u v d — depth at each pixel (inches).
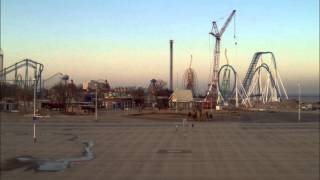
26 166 973.2
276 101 6540.4
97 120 2997.0
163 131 2023.9
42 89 5093.5
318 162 1046.4
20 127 2229.3
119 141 1547.7
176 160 1073.5
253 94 6535.4
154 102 6023.6
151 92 6638.8
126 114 3917.3
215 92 6136.8
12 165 986.7
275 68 6515.8
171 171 908.6
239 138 1680.6
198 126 2443.4
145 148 1336.1
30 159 1084.5
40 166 973.2
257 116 3991.1
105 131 2003.0
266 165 994.7
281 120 3307.1
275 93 6579.7
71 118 3243.1
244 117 3784.5
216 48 6358.3
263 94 6540.4
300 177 842.2
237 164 1008.2
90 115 3750.0
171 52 6958.7
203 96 6865.2
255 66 6220.5
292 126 2477.9
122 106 5748.0
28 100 4503.0
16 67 4862.2
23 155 1162.6
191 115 3567.9
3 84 4931.1
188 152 1236.5
